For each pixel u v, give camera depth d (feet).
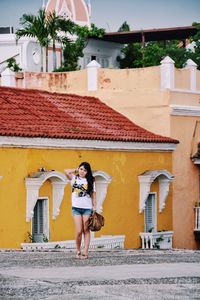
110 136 90.27
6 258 56.29
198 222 104.88
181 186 102.78
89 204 57.47
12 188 79.00
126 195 93.09
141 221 95.45
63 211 84.69
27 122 84.23
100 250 67.21
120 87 103.14
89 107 99.19
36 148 81.46
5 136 77.71
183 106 102.63
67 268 50.16
